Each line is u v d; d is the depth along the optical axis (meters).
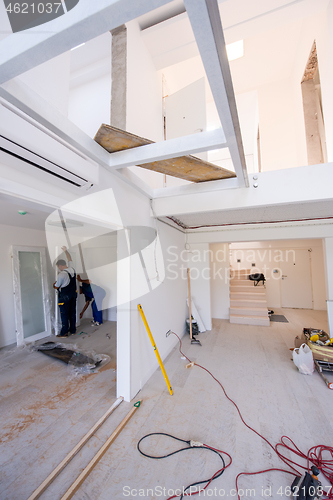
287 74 4.97
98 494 1.41
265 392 2.46
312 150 4.05
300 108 4.37
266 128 5.12
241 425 1.97
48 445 1.76
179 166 1.94
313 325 5.05
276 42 4.27
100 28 0.67
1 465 1.59
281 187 2.33
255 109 6.00
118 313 2.35
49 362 3.17
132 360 2.33
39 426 1.95
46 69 1.68
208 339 4.14
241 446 1.75
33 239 4.19
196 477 1.51
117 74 2.73
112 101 2.70
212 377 2.78
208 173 2.16
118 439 1.82
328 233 3.68
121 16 0.63
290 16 3.20
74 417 2.06
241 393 2.44
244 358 3.32
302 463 1.60
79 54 3.46
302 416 2.09
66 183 1.49
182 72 4.67
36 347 3.58
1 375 2.82
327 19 2.95
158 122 3.70
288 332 4.55
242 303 5.73
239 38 3.64
